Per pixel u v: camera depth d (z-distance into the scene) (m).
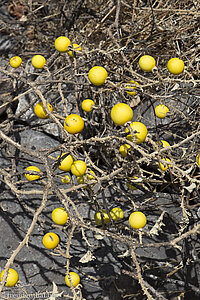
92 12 1.52
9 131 1.49
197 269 1.37
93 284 1.38
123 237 1.15
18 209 1.42
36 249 1.39
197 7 1.44
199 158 1.17
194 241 1.40
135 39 1.46
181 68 1.15
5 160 1.49
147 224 1.44
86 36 1.49
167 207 1.44
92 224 1.30
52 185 1.11
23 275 1.36
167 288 1.39
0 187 1.44
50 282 1.37
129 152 1.17
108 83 1.18
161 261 1.40
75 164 1.15
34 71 1.62
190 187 1.15
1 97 1.54
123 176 1.28
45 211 1.43
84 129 1.50
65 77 1.46
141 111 1.52
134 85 1.15
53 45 1.66
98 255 1.41
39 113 1.18
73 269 1.39
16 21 1.58
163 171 1.21
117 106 1.08
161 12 1.47
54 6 1.73
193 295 1.37
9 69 1.63
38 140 1.54
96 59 1.29
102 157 1.39
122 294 1.38
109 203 1.43
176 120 1.40
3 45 1.74
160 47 1.54
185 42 1.52
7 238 1.40
